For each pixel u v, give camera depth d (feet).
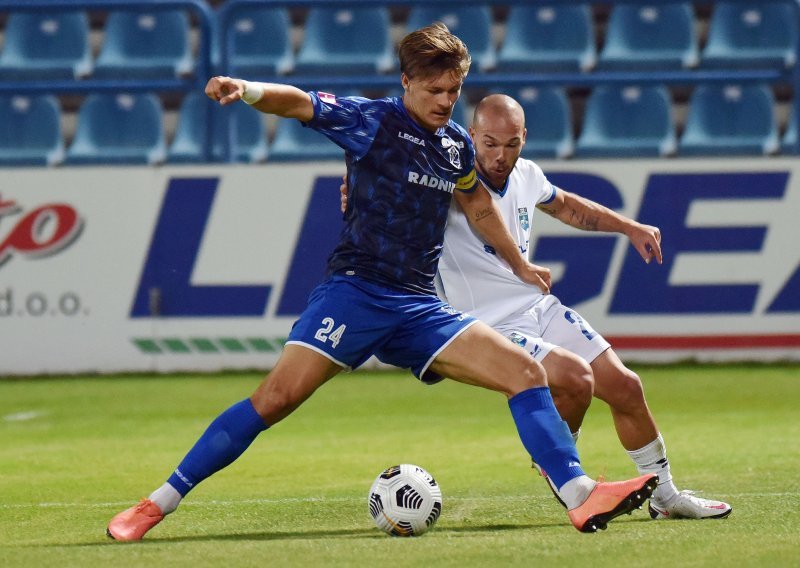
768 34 160.04
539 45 161.58
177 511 65.10
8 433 100.53
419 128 54.70
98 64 161.48
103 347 134.10
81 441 95.96
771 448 85.51
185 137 155.63
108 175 132.98
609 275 131.54
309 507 66.18
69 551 50.93
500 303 64.13
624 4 137.90
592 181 131.34
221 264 132.77
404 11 170.71
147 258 133.28
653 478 52.11
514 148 61.21
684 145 152.87
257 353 133.39
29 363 134.10
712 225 131.34
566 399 59.72
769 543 50.24
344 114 53.78
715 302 131.95
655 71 158.51
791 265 131.44
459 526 59.72
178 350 133.90
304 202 131.85
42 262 133.49
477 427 100.01
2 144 157.79
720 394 113.80
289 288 132.46
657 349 132.46
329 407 112.37
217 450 55.26
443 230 56.70
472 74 148.87
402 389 123.13
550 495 69.10
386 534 56.44
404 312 55.26
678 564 45.98
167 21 163.22
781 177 130.72
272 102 52.31
